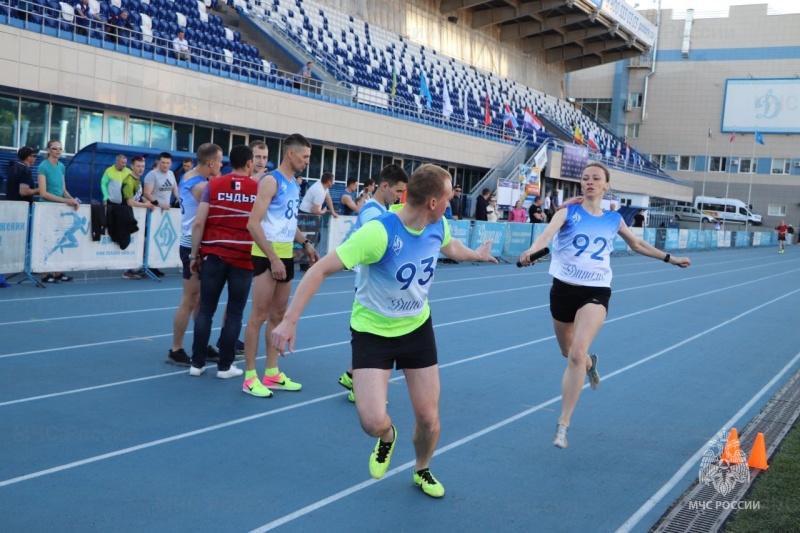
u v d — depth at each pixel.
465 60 38.06
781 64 51.09
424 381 3.82
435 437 3.93
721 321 11.80
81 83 15.76
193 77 18.23
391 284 3.62
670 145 54.88
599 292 5.00
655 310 12.66
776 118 51.41
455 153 28.77
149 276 11.71
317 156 23.30
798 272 24.89
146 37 18.06
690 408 6.21
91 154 12.46
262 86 20.17
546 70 45.97
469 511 3.85
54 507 3.58
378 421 3.62
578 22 39.16
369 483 4.14
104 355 6.67
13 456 4.18
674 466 4.71
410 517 3.73
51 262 10.19
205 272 6.02
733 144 52.91
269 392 5.71
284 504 3.79
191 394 5.64
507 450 4.84
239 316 6.12
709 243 37.25
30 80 14.79
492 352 8.04
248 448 4.57
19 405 5.11
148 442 4.55
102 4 17.30
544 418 5.64
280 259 5.67
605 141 46.12
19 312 8.29
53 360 6.37
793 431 5.58
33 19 15.34
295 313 3.39
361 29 29.30
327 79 23.75
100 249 10.80
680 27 54.00
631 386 6.92
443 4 35.91
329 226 14.38
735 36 52.41
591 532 3.68
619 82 55.19
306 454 4.52
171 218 11.91
